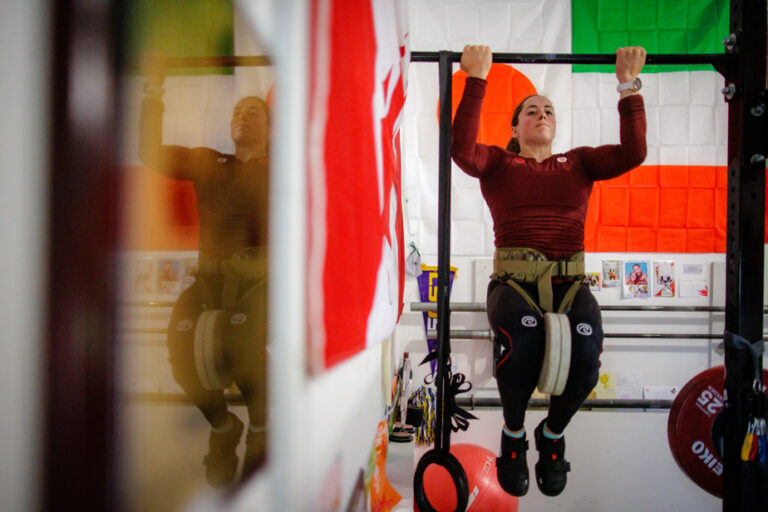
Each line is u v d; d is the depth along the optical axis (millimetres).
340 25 379
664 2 2055
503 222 1254
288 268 275
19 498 149
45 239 155
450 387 1059
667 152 2074
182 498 231
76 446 167
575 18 2072
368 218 474
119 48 188
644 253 2078
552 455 1210
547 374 1028
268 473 278
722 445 1108
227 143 283
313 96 312
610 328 2070
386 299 596
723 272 2043
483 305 1969
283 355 275
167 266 245
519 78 2080
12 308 146
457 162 1213
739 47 1069
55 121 156
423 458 1056
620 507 2021
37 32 150
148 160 216
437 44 2109
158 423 224
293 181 276
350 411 542
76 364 167
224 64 260
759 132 1049
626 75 1145
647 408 1970
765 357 2051
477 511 1605
